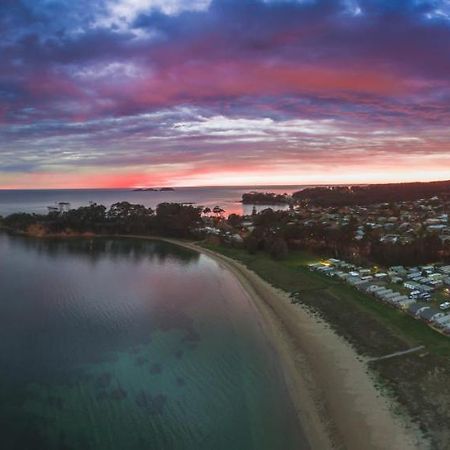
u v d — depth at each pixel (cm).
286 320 6856
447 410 4072
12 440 3816
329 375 4919
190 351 5756
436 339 5653
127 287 9519
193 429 4006
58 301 8262
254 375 5019
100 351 5762
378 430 3875
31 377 4984
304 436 3862
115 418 4172
